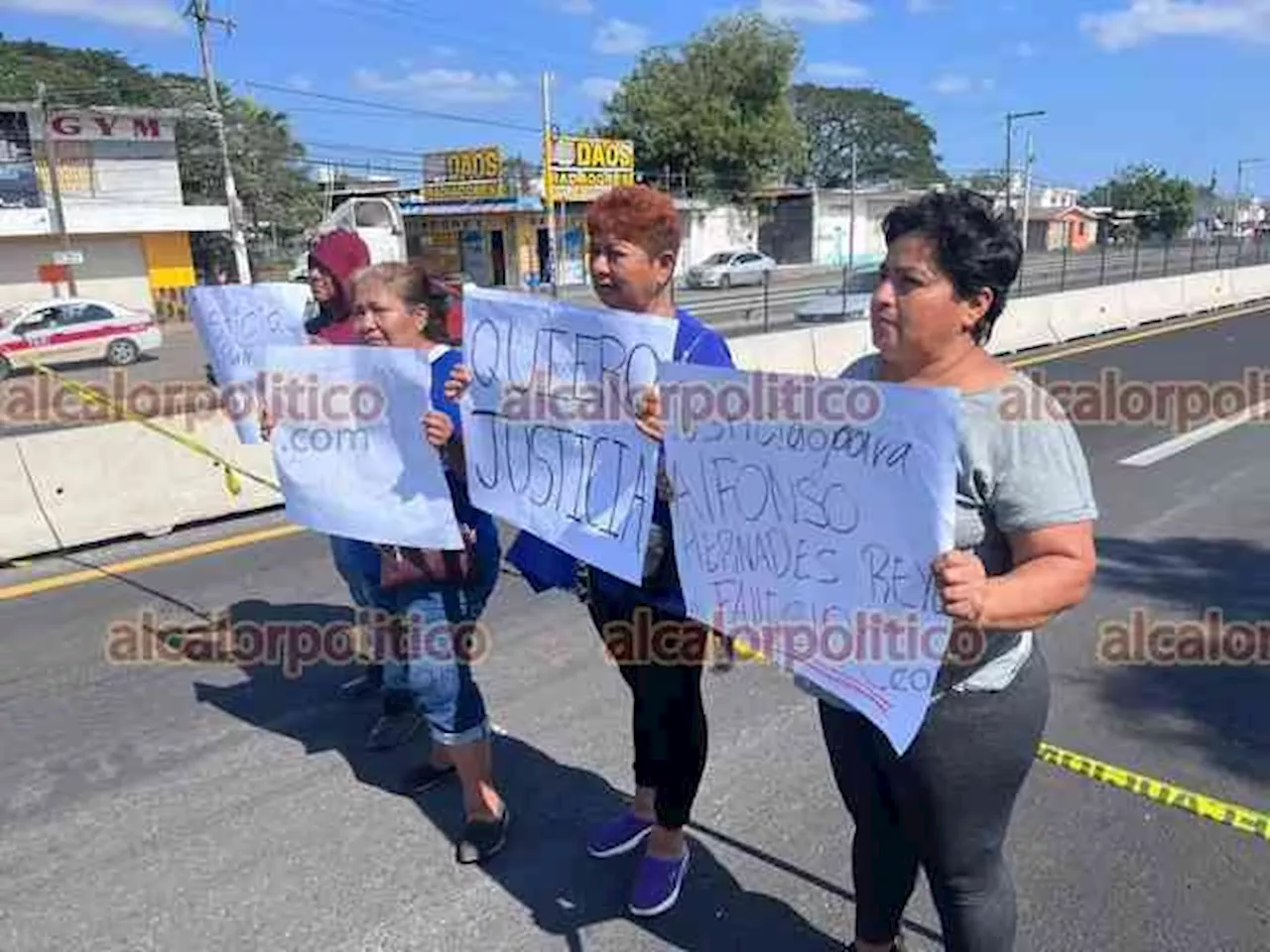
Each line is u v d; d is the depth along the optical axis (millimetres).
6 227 30953
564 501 2457
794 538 1867
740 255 36969
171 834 3107
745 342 12266
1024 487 1598
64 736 3732
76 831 3129
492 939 2621
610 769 3430
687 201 46281
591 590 2637
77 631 4738
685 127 47781
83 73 46844
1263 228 71000
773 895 2750
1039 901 2666
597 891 2809
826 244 53750
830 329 13570
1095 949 2490
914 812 1928
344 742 3664
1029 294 23828
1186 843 2902
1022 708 1811
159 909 2760
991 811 1881
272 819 3180
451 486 2797
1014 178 63406
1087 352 14414
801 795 3217
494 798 2988
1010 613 1566
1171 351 14227
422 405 2654
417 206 43844
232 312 3842
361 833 3100
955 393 1532
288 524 6484
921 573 1652
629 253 2305
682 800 2625
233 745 3650
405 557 2766
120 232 33281
